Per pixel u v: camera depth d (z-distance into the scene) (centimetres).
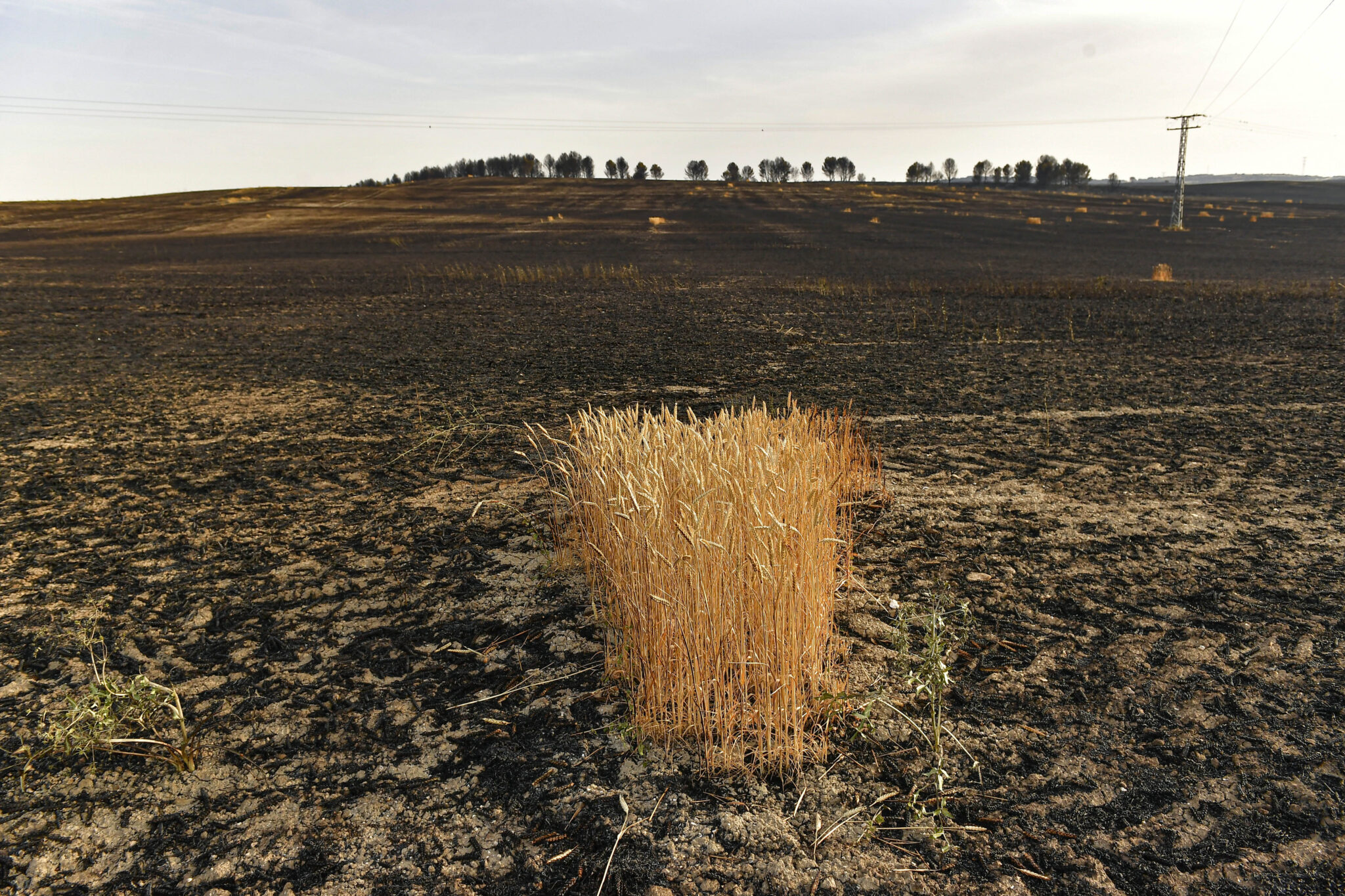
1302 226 5641
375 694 306
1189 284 2134
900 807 244
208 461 613
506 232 4938
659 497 304
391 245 4172
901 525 468
